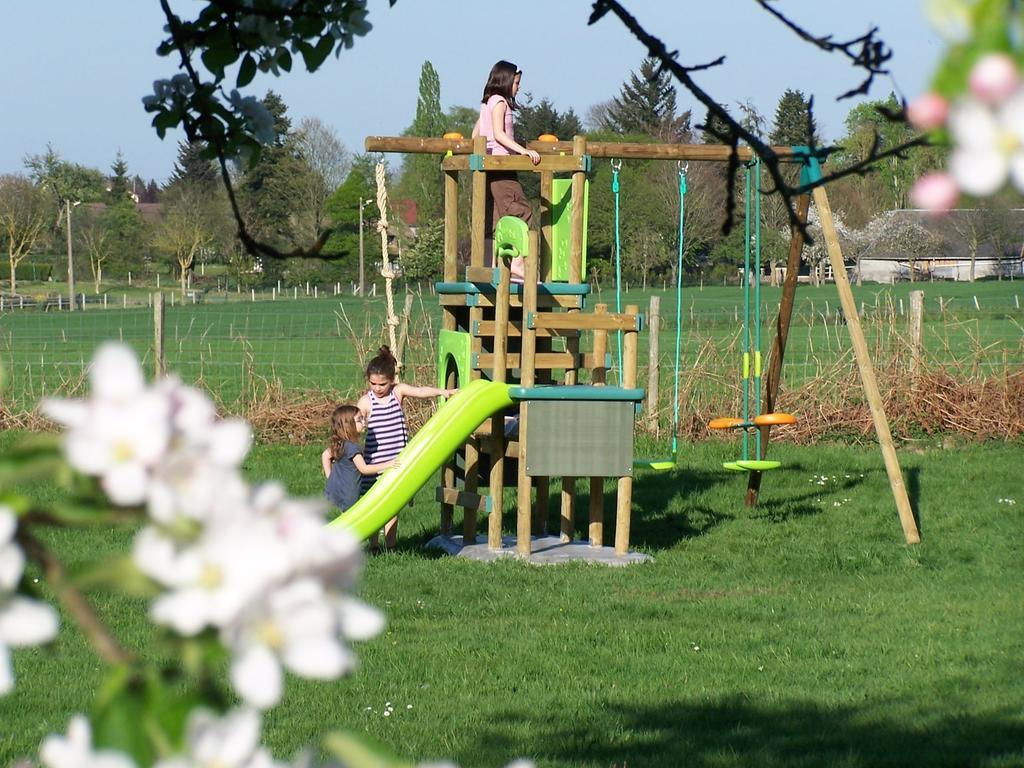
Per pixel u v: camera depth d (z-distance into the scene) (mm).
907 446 19859
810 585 12297
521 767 1420
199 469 1265
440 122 95500
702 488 16969
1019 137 963
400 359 19812
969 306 56156
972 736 7695
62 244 99438
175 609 1187
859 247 88875
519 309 14117
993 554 13492
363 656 9508
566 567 12758
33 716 7898
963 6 997
